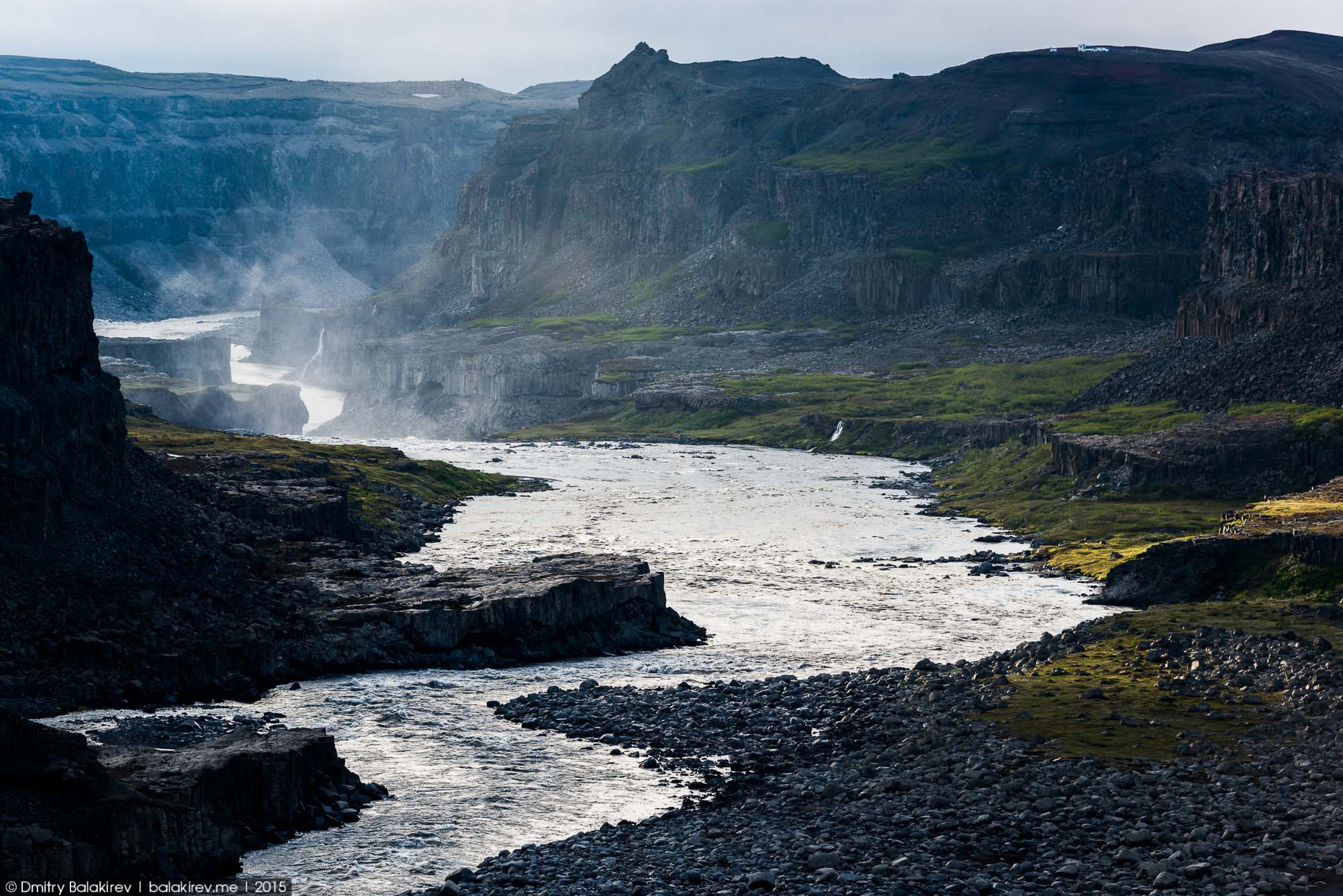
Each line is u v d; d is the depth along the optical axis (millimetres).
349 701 124562
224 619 138000
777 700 122750
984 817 84562
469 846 87500
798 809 91750
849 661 144375
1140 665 125250
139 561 142250
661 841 85438
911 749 103562
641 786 99688
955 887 73125
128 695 121375
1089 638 137125
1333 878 72062
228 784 86750
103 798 79188
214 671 127312
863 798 92500
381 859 84938
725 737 111812
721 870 78812
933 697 117500
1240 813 82188
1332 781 88500
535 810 94438
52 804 78188
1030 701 113250
